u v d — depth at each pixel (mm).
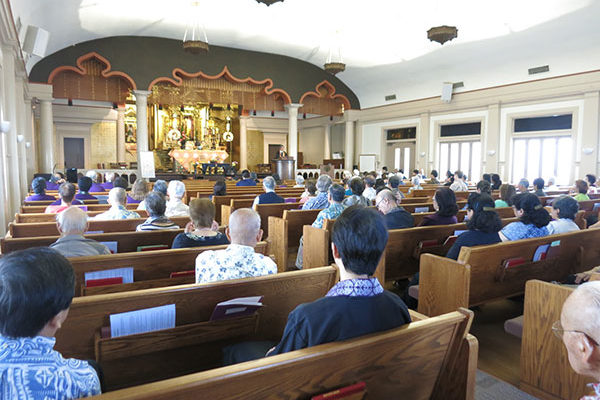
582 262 3650
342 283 1411
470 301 2992
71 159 18438
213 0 11516
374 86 18312
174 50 15023
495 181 8648
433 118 16859
